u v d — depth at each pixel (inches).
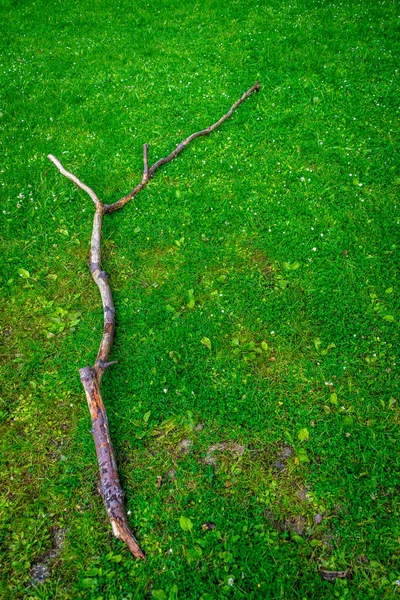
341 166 237.3
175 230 209.9
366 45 340.2
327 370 154.9
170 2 435.5
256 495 127.6
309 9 401.1
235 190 228.4
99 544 119.7
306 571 112.6
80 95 311.6
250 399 147.5
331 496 125.1
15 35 404.5
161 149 259.6
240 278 187.2
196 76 324.5
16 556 118.0
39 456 138.4
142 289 187.2
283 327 168.4
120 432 142.9
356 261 190.4
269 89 301.9
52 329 173.9
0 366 163.2
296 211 213.6
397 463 129.9
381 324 166.6
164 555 117.6
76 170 247.6
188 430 141.7
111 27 406.9
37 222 217.9
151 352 163.5
